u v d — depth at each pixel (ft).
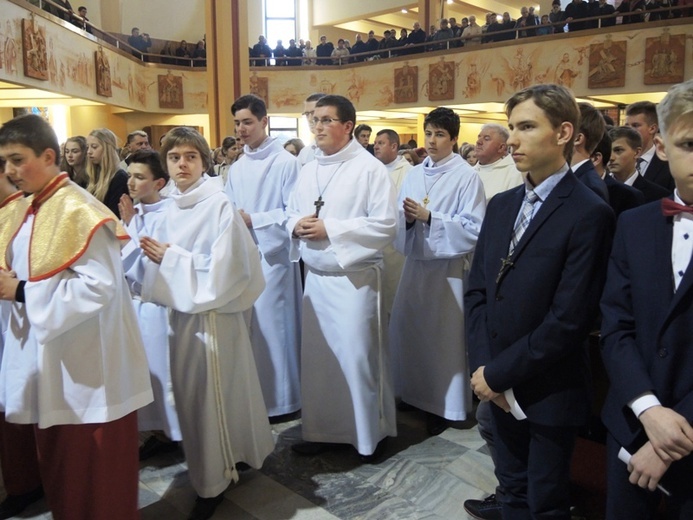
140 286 8.27
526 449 6.37
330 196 9.20
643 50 35.88
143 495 8.50
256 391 8.49
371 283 9.21
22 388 6.53
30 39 31.17
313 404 9.49
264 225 10.61
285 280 10.93
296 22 66.90
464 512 7.98
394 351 11.50
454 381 10.37
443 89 45.14
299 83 51.47
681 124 4.42
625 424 4.89
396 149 15.87
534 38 40.06
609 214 5.65
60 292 5.91
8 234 6.71
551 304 5.77
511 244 6.14
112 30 54.54
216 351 7.84
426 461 9.41
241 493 8.48
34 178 6.20
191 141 7.80
